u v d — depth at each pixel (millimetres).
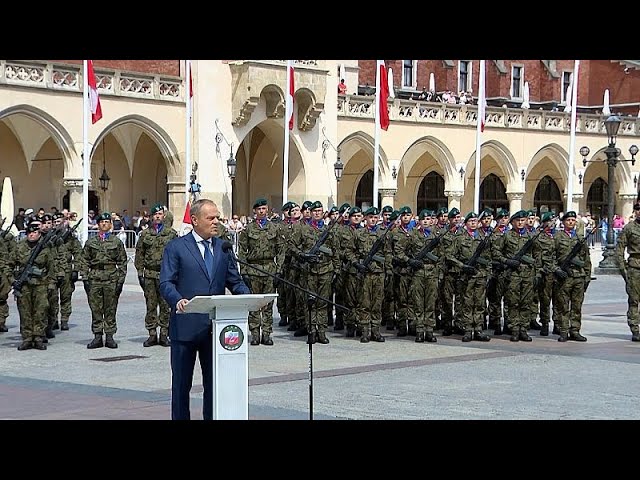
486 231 18516
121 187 43219
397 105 45406
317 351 15742
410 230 17750
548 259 17531
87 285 16031
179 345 8500
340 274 17922
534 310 19219
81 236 33844
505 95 59594
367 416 10133
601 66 61281
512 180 50031
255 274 16422
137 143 43156
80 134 35906
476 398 11320
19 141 39781
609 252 35094
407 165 49469
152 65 40719
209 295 8492
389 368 13773
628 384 12453
